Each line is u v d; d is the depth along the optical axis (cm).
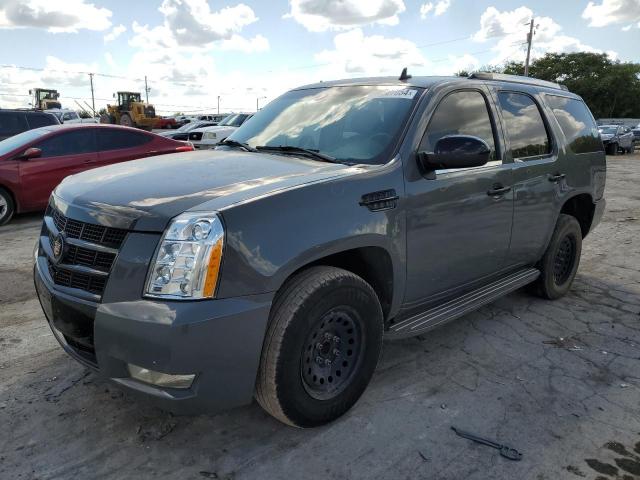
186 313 219
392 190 293
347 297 269
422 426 285
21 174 804
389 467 253
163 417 289
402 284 310
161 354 220
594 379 342
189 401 231
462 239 345
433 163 305
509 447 270
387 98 345
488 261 380
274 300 250
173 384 230
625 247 704
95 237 247
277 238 241
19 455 257
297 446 267
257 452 262
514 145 398
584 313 457
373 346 294
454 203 332
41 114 1236
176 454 260
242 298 231
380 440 273
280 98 420
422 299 337
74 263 253
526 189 401
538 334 411
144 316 221
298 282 255
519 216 398
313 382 270
